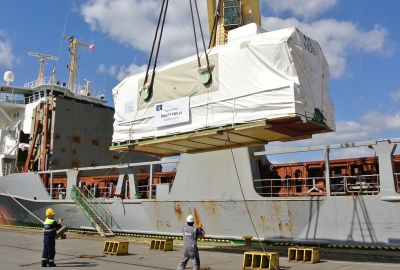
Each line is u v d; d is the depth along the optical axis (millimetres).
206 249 16047
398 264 11586
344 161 17688
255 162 18500
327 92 12742
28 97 34250
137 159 31969
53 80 35156
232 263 12422
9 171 29016
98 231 21938
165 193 21062
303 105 10797
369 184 16172
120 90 14914
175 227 20297
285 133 12555
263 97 10945
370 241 14742
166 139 12906
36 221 26859
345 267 11312
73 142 28625
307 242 16188
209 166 19359
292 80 10609
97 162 29859
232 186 18453
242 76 11445
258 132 12219
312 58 11953
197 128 12148
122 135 14438
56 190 26984
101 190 25578
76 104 29297
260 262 11234
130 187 22766
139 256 13977
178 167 20609
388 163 14750
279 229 16953
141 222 21703
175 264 12203
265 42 11133
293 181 18781
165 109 13117
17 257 13523
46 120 28219
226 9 19672
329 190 15977
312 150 16484
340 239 15422
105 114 31172
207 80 12070
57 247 16672
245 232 17922
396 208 14336
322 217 15922
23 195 26953
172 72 13180
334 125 12875
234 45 11852
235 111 11438
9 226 28219
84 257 13578
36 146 29047
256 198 17578
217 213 18797
